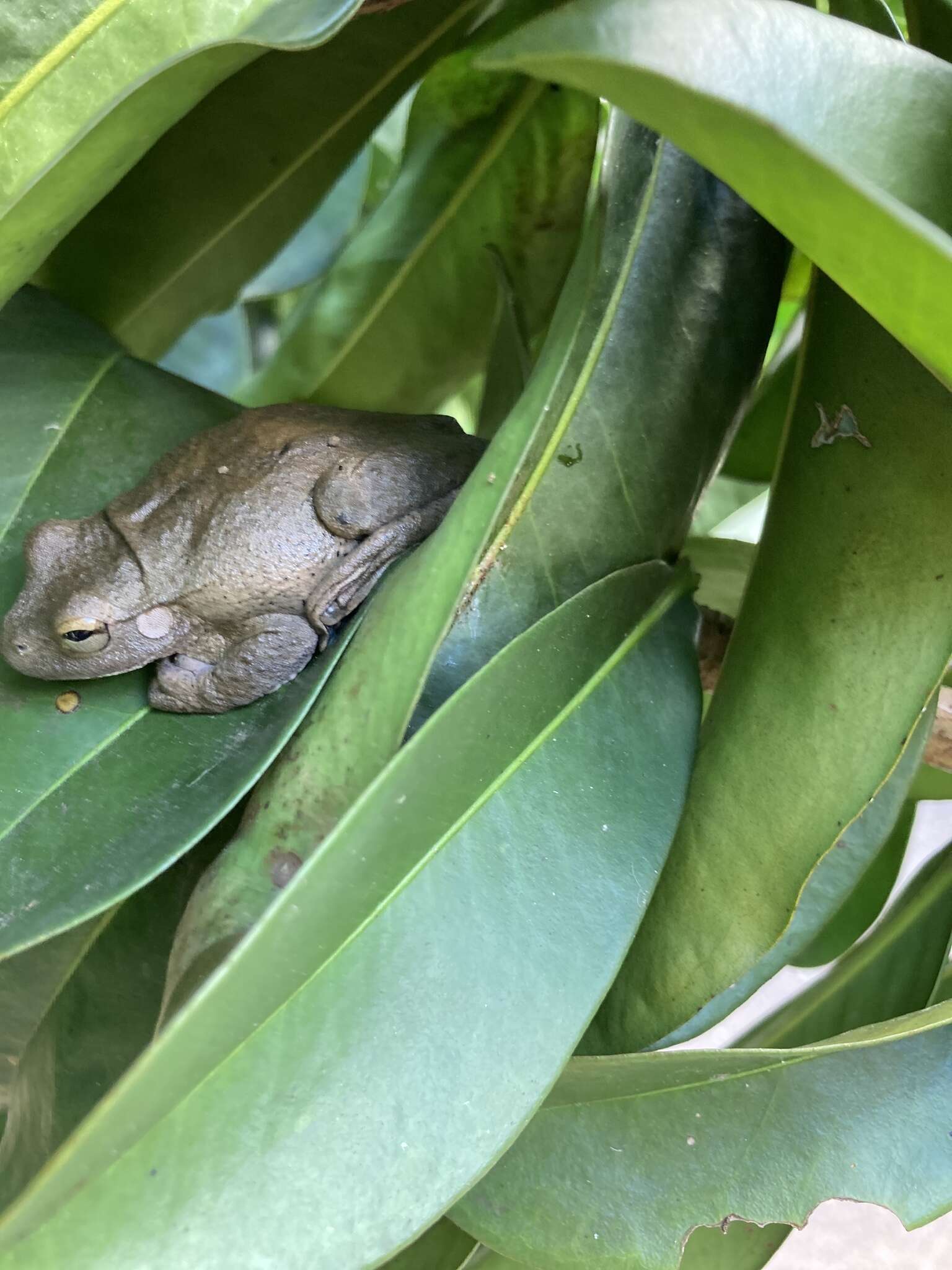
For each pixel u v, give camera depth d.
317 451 0.16
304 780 0.11
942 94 0.09
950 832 0.35
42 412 0.16
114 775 0.13
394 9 0.15
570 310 0.11
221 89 0.16
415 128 0.19
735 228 0.14
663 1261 0.13
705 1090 0.14
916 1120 0.13
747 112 0.07
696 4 0.08
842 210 0.07
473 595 0.13
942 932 0.17
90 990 0.14
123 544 0.15
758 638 0.12
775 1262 0.31
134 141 0.12
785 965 0.15
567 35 0.08
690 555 0.17
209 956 0.11
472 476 0.11
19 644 0.14
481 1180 0.13
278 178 0.17
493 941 0.11
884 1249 0.31
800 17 0.09
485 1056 0.10
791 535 0.12
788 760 0.12
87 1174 0.08
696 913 0.12
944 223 0.09
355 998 0.10
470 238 0.19
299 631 0.14
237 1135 0.09
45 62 0.11
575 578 0.13
